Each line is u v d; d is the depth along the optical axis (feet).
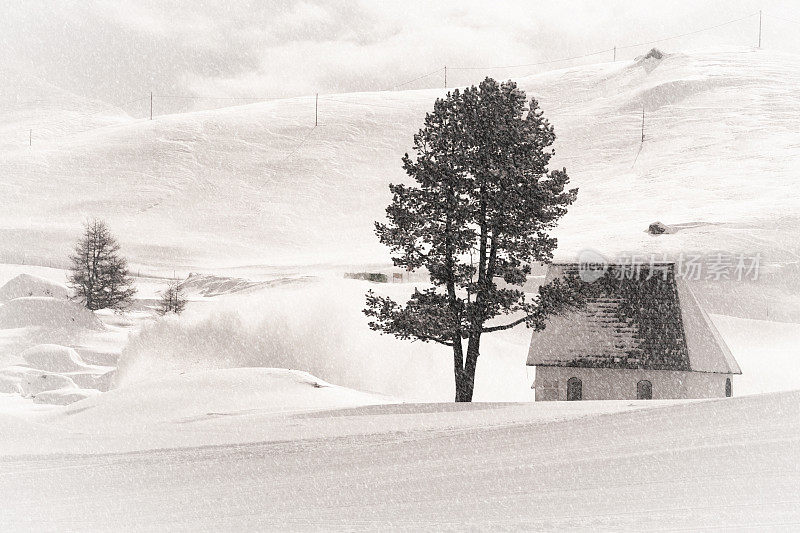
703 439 78.69
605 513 53.67
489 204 173.99
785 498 54.39
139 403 195.42
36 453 109.09
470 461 79.66
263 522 58.13
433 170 173.27
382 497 65.21
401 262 179.83
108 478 83.35
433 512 58.08
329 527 54.80
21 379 309.42
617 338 192.13
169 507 66.74
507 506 58.39
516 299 175.94
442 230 175.83
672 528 48.19
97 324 435.12
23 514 65.77
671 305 194.29
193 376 217.56
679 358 186.80
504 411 137.18
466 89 178.70
